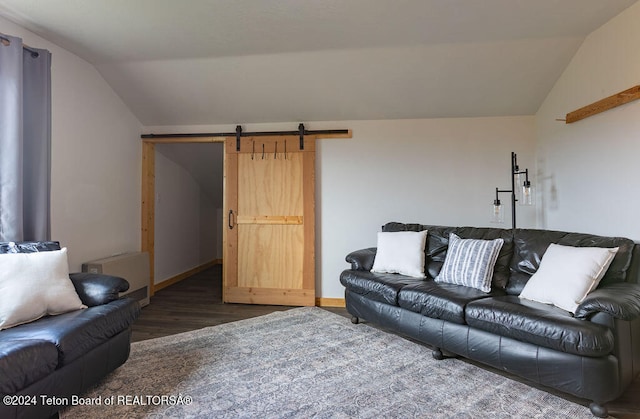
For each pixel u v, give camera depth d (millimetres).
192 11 2410
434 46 2938
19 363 1436
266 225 3936
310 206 3877
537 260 2572
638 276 2104
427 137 3830
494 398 1920
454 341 2316
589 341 1688
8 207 2342
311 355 2484
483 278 2584
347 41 2863
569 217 3088
